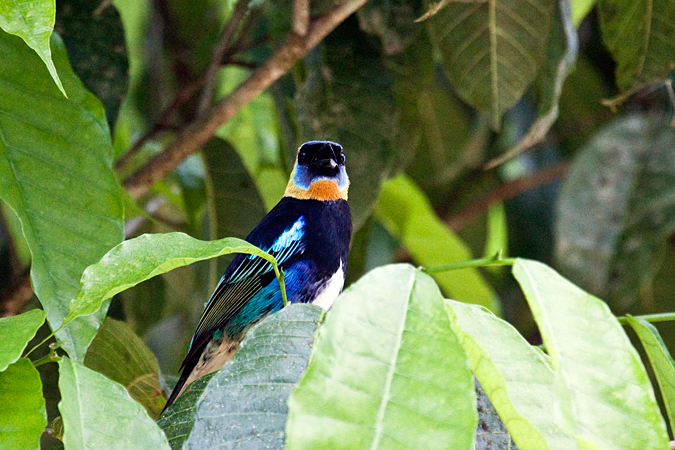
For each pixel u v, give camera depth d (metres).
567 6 8.53
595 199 12.26
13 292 8.15
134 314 10.52
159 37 12.04
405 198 10.99
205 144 9.18
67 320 3.68
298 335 4.24
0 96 4.93
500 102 8.95
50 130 4.93
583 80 13.81
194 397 4.97
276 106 9.70
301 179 8.77
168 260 3.82
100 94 8.03
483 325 3.93
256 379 4.07
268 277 8.12
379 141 8.98
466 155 13.40
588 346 3.50
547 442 3.60
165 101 12.46
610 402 3.39
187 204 10.04
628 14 8.50
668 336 13.13
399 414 3.05
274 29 9.37
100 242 4.78
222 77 12.28
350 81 9.01
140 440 3.52
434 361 3.18
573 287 3.68
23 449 3.49
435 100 12.80
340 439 2.96
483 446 4.52
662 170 12.15
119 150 12.02
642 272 12.09
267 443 3.93
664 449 3.30
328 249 8.49
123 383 6.55
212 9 12.12
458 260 11.32
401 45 8.69
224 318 7.88
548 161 14.48
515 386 3.77
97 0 8.05
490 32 8.59
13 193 4.69
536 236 14.38
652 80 8.77
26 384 3.63
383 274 3.43
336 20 8.12
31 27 3.87
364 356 3.17
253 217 9.23
